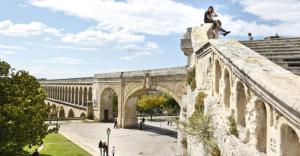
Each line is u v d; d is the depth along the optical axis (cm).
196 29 1978
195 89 1784
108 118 7806
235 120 1060
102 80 7494
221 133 1184
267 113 809
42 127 3183
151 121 8394
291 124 688
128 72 6309
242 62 983
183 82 4800
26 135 3017
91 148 4484
